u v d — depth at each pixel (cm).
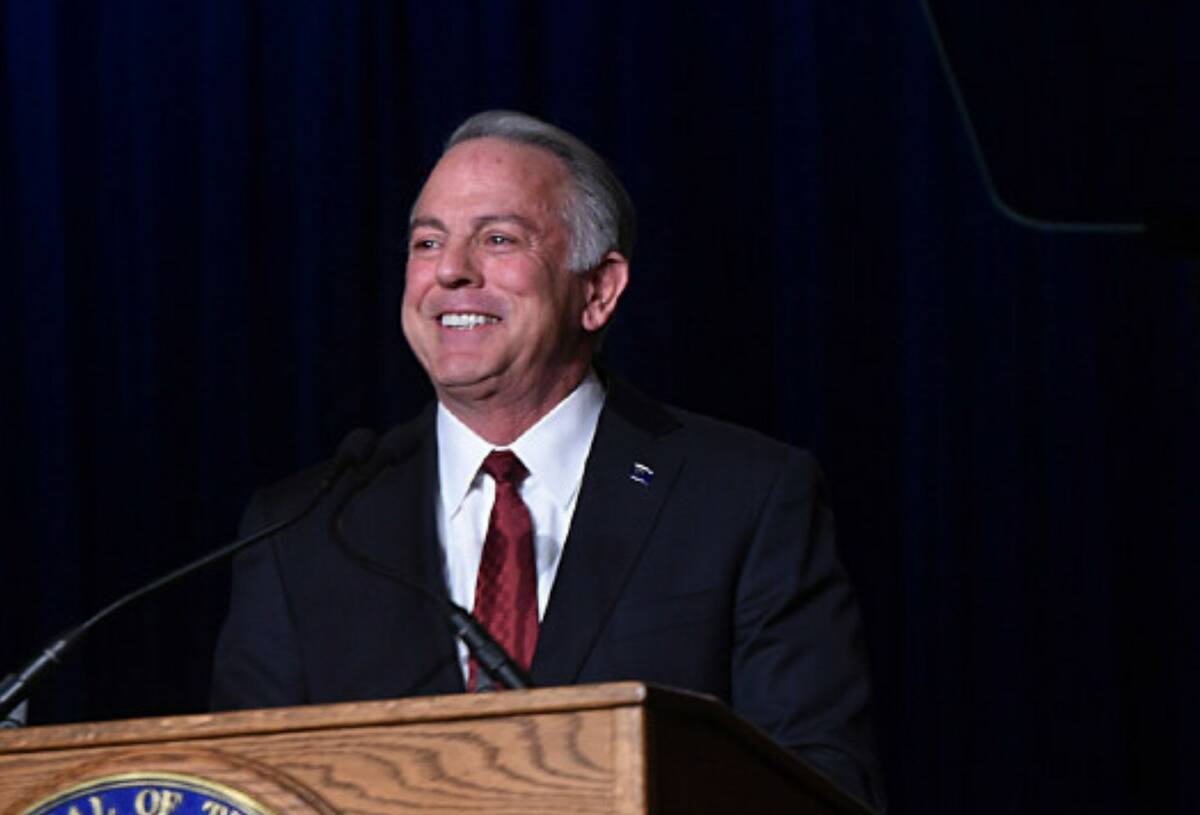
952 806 1409
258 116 1422
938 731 1413
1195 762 1416
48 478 1382
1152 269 1440
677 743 443
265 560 744
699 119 1427
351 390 1391
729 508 729
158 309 1405
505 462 742
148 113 1416
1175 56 971
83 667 1366
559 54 1423
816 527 739
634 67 1422
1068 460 1436
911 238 1423
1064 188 988
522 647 710
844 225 1430
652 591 713
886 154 1434
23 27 1409
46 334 1392
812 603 722
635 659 699
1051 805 1417
